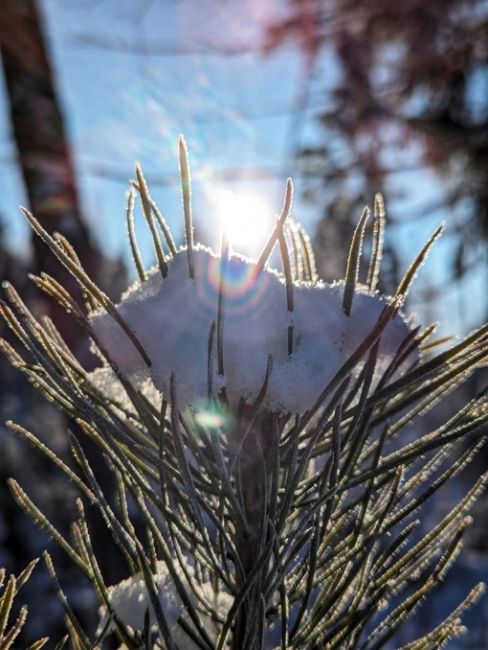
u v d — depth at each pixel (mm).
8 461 1983
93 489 167
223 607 183
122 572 703
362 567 177
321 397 155
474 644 1277
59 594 172
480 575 1575
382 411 173
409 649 178
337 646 168
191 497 155
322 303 167
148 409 170
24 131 846
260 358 160
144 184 165
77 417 167
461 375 182
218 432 160
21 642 1127
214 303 162
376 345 157
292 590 177
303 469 161
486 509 1697
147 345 161
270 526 158
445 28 1362
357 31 1380
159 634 175
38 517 173
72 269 154
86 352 664
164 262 165
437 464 175
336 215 1304
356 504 172
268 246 157
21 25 865
